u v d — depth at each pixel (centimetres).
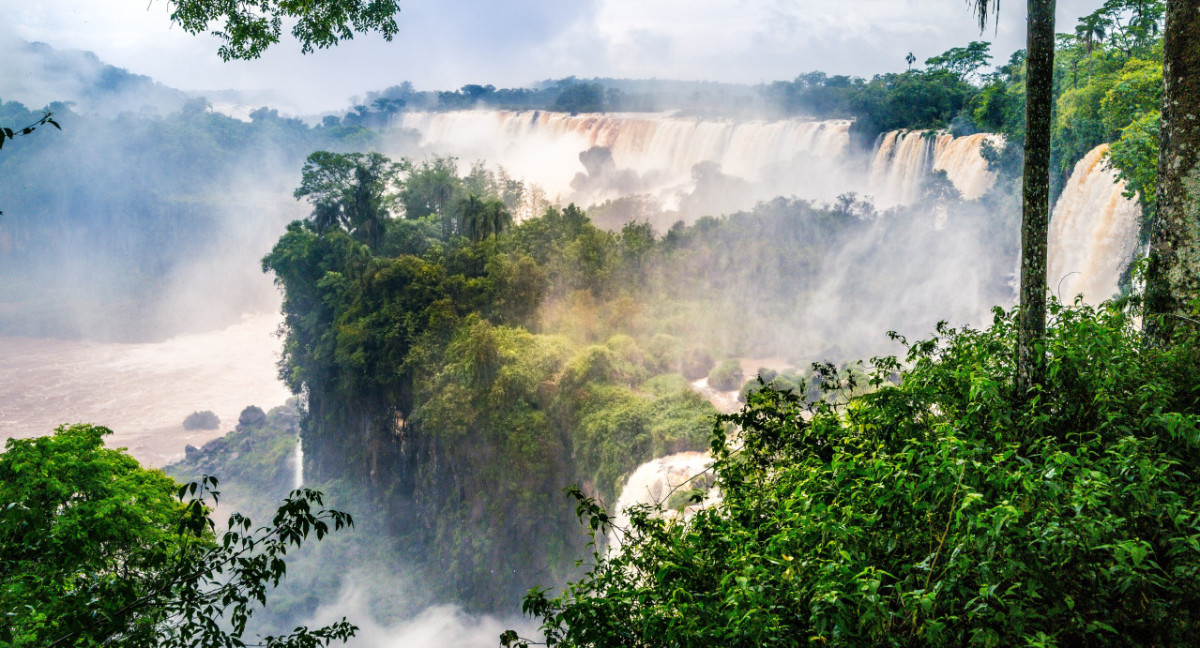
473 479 6378
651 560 838
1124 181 4334
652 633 679
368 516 7781
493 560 6175
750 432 1058
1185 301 1047
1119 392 796
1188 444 678
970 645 584
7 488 1884
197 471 9575
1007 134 7969
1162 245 1081
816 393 5259
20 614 974
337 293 8412
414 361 7069
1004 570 591
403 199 10494
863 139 10925
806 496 770
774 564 702
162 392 12800
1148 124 3419
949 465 657
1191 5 1038
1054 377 827
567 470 6003
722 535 808
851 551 667
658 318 7569
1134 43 6059
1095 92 5391
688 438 5156
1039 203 901
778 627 605
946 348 1046
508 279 7500
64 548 1054
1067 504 619
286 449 9694
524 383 6244
